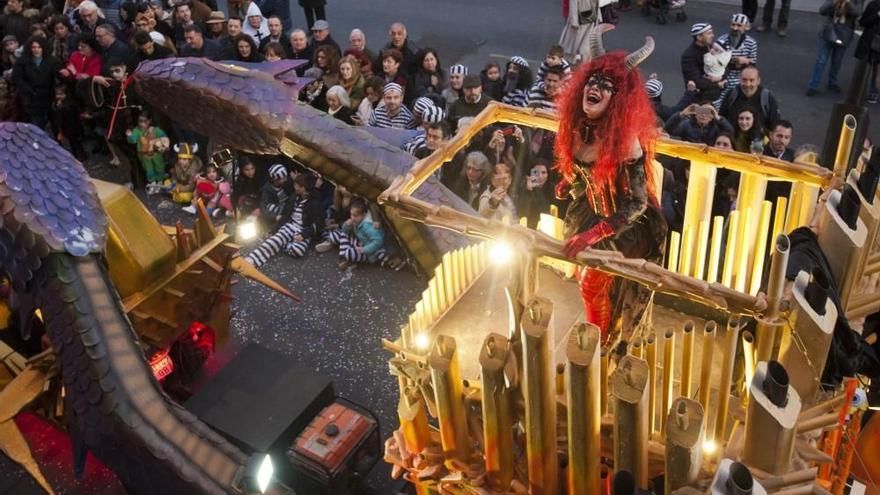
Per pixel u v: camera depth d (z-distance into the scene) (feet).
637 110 13.25
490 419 13.53
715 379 15.58
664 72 47.60
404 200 14.28
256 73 25.57
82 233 22.66
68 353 21.70
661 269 12.23
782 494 11.10
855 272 12.69
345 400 25.49
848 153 14.39
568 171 14.49
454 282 17.17
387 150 24.47
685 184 29.81
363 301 33.63
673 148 15.92
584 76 13.60
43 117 43.88
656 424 14.82
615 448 12.51
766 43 50.78
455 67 36.55
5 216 22.40
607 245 14.23
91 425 21.24
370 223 34.42
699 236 16.49
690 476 11.80
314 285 34.47
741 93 33.65
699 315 17.08
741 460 11.69
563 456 14.58
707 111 31.89
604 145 13.37
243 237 29.78
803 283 11.65
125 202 25.70
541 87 34.60
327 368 30.63
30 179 22.93
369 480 26.32
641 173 13.53
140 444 20.58
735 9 55.31
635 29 52.65
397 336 31.91
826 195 14.08
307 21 53.42
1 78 44.86
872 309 13.94
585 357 11.56
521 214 31.94
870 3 41.65
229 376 25.39
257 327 32.45
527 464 14.11
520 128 32.53
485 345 13.17
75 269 22.26
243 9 50.37
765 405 10.96
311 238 36.45
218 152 32.17
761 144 31.65
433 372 13.74
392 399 29.27
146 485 21.02
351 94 37.55
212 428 23.81
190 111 26.25
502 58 50.52
